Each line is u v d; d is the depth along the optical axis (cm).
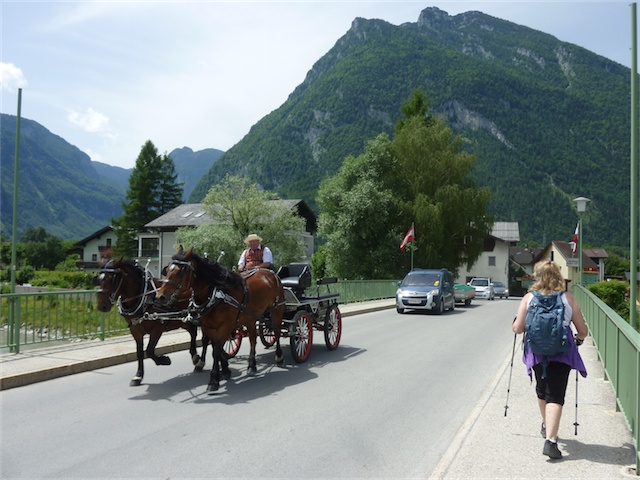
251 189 4175
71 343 1188
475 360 1089
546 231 15600
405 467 502
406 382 872
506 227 8156
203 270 821
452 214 4406
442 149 4741
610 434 576
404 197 4725
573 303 520
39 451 546
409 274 2495
